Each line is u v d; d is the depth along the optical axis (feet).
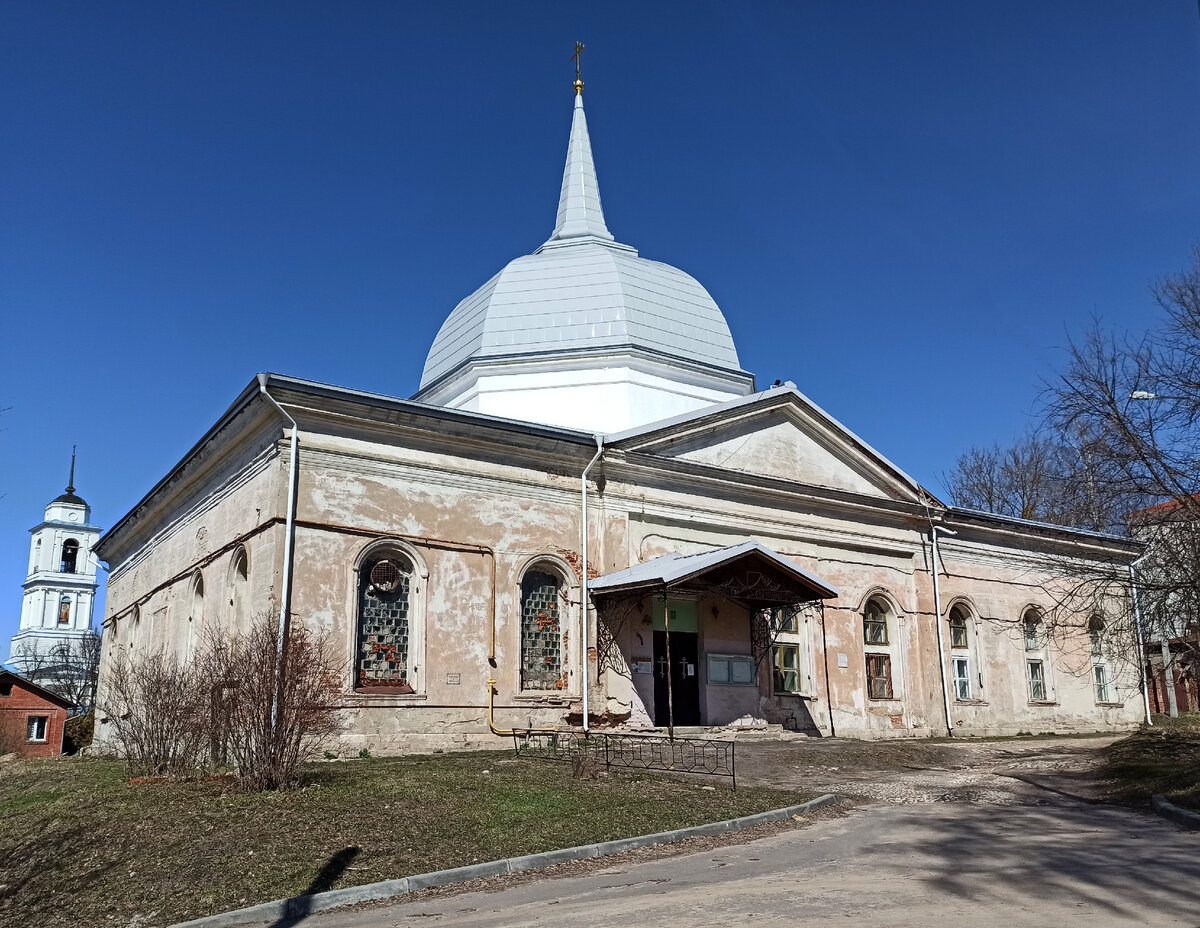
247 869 33.37
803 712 81.97
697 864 34.53
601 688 71.46
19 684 153.38
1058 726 102.63
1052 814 44.96
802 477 86.28
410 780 47.62
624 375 87.86
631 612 74.18
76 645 234.38
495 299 93.81
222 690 47.50
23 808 45.70
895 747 73.05
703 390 92.32
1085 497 67.46
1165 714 120.37
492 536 68.74
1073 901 26.71
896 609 91.50
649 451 76.64
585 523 72.79
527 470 71.36
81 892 32.65
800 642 84.33
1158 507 65.98
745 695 78.43
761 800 47.01
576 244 104.94
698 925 25.62
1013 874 30.76
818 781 56.24
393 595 64.80
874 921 25.13
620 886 31.42
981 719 96.53
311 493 61.87
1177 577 65.26
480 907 29.66
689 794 47.24
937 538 97.35
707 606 78.18
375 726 61.46
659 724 74.95
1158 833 38.88
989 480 166.71
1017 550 104.58
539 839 37.63
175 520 84.02
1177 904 26.03
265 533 61.26
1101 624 105.50
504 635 67.87
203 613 72.43
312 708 46.73
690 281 99.86
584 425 86.63
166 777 50.47
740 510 81.66
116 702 83.41
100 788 48.19
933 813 45.91
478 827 38.93
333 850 35.42
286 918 29.63
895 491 93.30
